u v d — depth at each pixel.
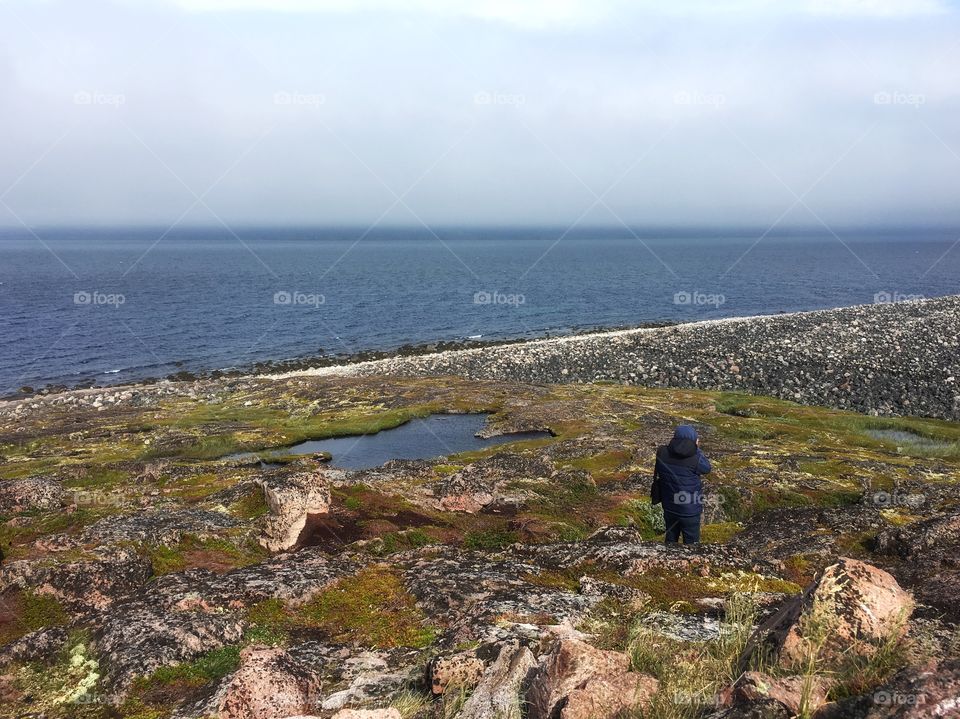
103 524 17.52
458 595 12.38
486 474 25.94
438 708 8.06
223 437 43.06
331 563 14.00
